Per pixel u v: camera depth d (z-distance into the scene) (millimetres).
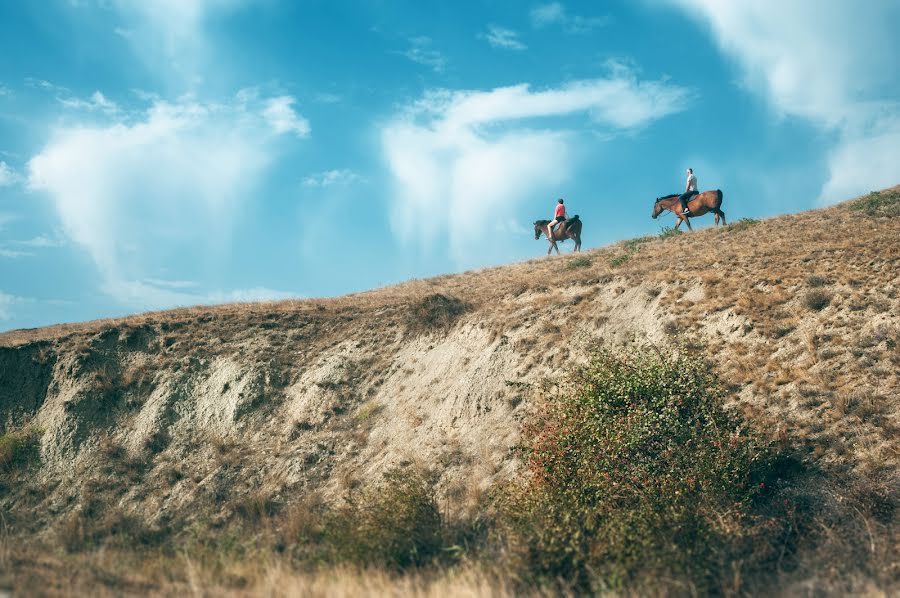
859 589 8984
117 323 26281
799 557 10211
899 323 14969
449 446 17406
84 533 16578
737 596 9102
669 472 11641
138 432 21062
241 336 24938
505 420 17578
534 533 10984
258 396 21797
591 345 18625
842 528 10688
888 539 10211
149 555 13586
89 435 21188
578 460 12477
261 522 16406
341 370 22438
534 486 12625
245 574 11297
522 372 19141
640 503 11164
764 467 12219
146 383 22844
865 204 30062
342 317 25891
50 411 22312
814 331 15906
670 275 21234
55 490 19203
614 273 23344
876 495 11031
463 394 19125
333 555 12273
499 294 24797
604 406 13195
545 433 13586
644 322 19453
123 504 18109
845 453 12289
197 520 16797
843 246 20172
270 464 18766
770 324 16766
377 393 21375
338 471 18172
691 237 30516
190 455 19906
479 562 10836
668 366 13773
